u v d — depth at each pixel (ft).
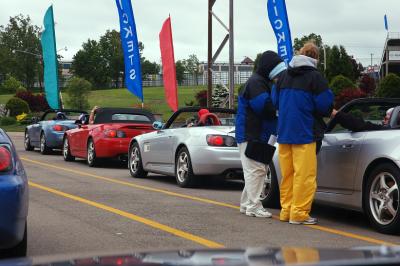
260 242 19.42
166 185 35.91
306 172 22.04
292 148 22.30
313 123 21.91
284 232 21.08
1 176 15.17
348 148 21.85
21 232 15.46
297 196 22.34
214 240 19.67
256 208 24.23
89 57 503.61
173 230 21.33
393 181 20.12
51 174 41.37
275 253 5.50
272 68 23.34
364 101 22.88
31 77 463.01
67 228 21.54
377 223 20.65
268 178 26.22
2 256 16.49
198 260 5.16
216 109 36.17
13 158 15.81
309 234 20.77
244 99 23.66
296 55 22.29
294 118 21.81
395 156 19.60
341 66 215.10
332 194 22.82
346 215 25.26
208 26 73.61
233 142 32.71
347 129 23.08
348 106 22.90
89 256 5.64
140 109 51.62
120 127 47.50
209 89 73.72
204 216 24.27
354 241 19.60
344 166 22.04
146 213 24.89
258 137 23.63
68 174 41.75
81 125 52.42
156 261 5.17
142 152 39.37
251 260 5.13
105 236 20.22
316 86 21.66
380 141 20.51
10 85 423.64
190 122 37.09
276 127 23.76
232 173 32.86
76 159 57.62
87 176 40.65
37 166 48.14
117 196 30.14
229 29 65.82
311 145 21.94
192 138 33.55
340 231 21.36
